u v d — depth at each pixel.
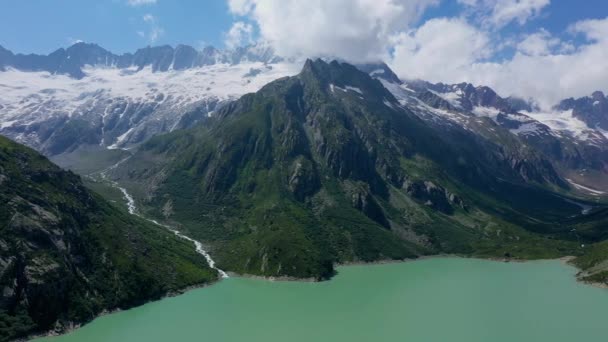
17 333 194.00
